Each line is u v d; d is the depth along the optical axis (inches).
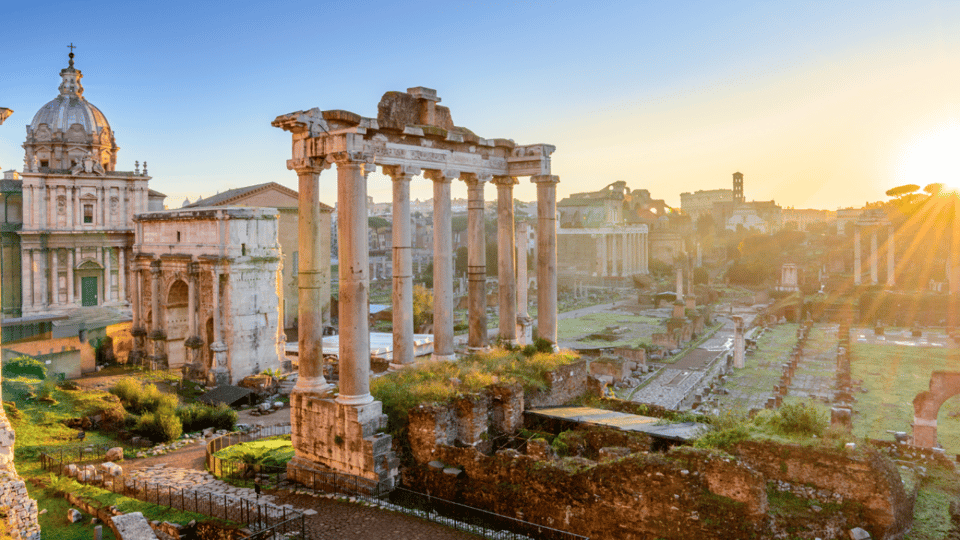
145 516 929.5
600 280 7859.3
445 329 1259.8
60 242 2999.5
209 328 2554.1
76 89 3277.6
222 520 865.5
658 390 2610.7
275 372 2576.3
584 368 1301.7
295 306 3892.7
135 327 2812.5
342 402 964.6
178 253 2620.6
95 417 1669.5
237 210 2469.2
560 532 812.0
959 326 4008.4
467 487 903.1
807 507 749.9
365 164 999.6
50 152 3107.8
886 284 5359.3
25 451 1348.4
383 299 5851.4
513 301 1416.1
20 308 2923.2
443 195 1229.1
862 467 743.1
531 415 1106.1
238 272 2469.2
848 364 2751.0
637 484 768.9
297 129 995.9
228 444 1464.1
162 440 1547.7
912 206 5989.2
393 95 1154.7
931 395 1555.1
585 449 1016.9
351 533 805.2
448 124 1262.3
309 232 1018.1
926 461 1038.4
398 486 956.0
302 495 954.7
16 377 1929.1
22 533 813.2
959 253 4520.2
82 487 1080.8
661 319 5064.0
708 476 739.4
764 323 4522.6
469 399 996.6
